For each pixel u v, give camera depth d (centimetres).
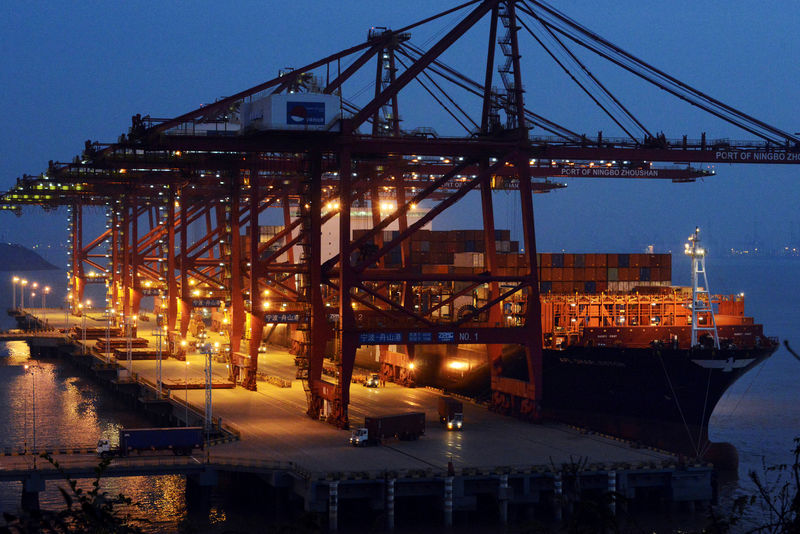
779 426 9238
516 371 9175
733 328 8462
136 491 6688
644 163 11469
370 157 8375
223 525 5834
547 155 8269
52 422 9562
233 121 10038
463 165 8500
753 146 8662
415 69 7962
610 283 9788
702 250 8025
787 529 1970
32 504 5991
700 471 6297
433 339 8006
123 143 8025
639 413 8300
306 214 8619
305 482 5831
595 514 2209
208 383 7406
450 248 10831
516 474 6072
